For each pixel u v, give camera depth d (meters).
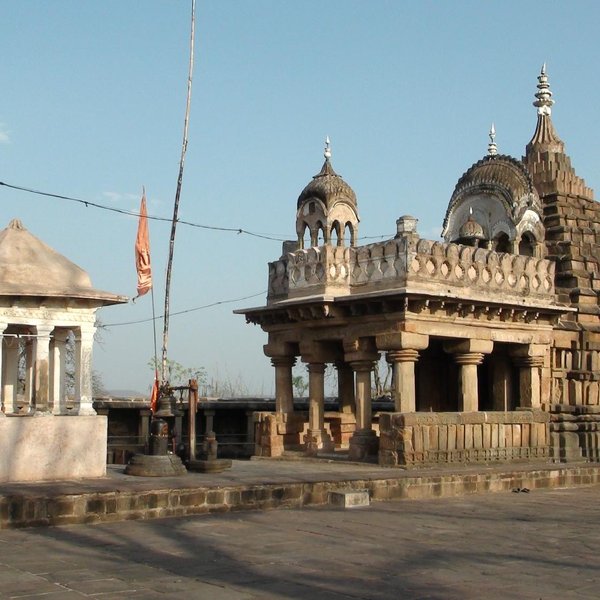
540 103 24.44
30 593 8.02
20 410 15.75
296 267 20.20
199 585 8.42
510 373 21.52
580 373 21.69
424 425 17.97
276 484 14.03
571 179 23.58
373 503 14.90
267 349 21.56
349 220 20.23
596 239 23.41
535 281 20.83
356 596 8.03
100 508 12.25
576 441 21.19
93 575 8.82
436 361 22.77
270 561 9.65
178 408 25.27
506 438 19.64
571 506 15.12
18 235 14.74
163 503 12.80
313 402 20.70
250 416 26.59
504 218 22.06
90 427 14.34
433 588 8.39
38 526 11.73
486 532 11.93
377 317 18.66
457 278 19.12
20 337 14.94
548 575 9.09
